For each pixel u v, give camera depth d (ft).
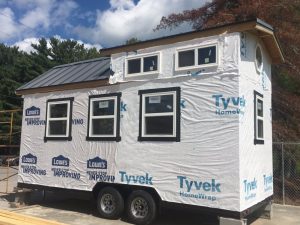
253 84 30.91
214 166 27.68
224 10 51.52
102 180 33.63
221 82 28.12
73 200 41.42
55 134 38.19
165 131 30.48
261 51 33.60
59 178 37.01
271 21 47.39
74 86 36.68
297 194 44.27
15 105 134.10
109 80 34.12
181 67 30.01
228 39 28.22
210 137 28.14
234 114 27.32
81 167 35.40
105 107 34.47
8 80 137.39
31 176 39.52
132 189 31.76
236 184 26.63
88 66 40.47
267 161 34.45
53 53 155.43
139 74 32.35
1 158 95.25
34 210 36.40
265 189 33.12
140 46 32.55
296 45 47.39
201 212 27.91
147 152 31.12
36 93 40.32
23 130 41.09
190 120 29.19
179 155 29.40
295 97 47.83
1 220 25.93
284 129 46.47
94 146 34.65
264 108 34.45
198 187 28.19
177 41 30.50
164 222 31.71
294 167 45.52
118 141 33.01
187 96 29.58
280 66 48.55
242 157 27.35
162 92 30.91
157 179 30.27
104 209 33.01
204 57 29.07
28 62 143.23
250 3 48.14
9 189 49.39
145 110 31.81
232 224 26.18
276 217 34.73
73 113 36.76
